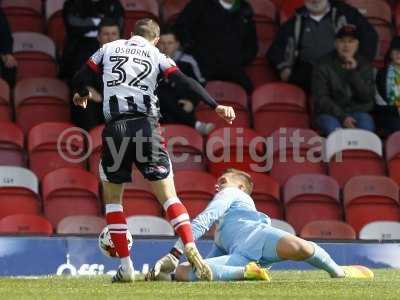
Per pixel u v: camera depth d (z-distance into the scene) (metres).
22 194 39.03
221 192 28.09
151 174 26.11
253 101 45.22
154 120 26.27
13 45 45.75
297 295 23.30
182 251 26.67
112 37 41.47
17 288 24.59
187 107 43.12
